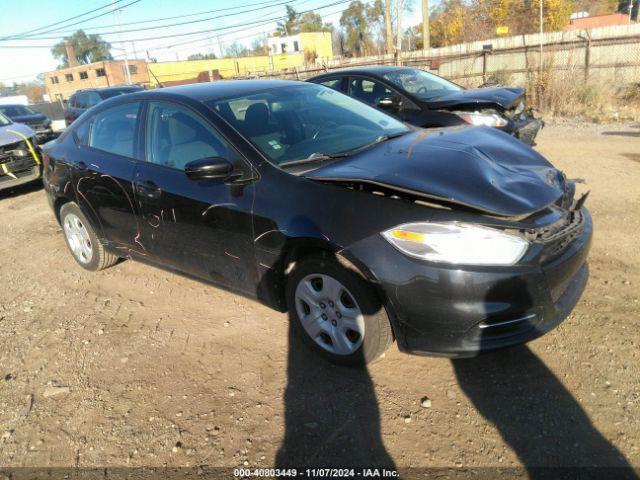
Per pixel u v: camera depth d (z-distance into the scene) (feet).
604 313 10.70
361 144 11.38
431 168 9.25
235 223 10.31
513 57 52.37
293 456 7.93
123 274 15.48
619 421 7.91
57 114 105.50
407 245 8.18
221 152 10.77
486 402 8.59
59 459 8.41
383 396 8.98
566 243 8.67
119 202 13.07
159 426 8.87
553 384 8.82
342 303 9.30
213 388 9.70
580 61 48.60
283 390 9.42
